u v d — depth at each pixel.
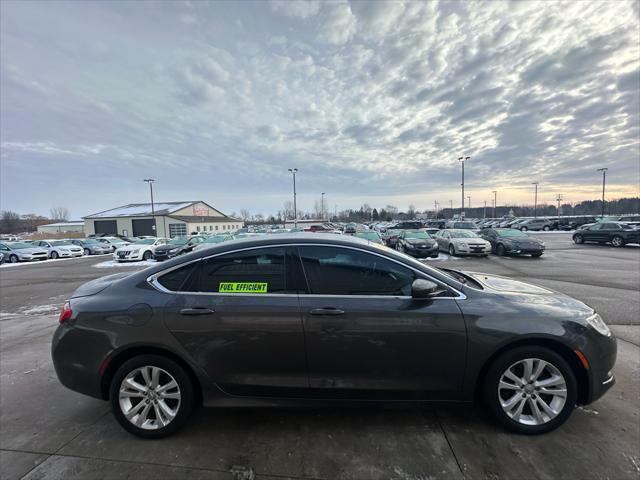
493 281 3.22
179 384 2.59
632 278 9.39
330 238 2.80
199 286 2.68
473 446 2.41
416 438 2.51
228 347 2.55
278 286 2.63
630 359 3.82
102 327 2.61
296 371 2.55
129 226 59.28
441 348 2.49
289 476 2.18
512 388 2.54
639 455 2.30
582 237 21.70
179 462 2.32
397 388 2.54
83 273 14.44
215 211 77.56
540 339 2.52
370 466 2.24
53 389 3.46
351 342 2.50
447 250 17.92
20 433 2.70
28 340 5.04
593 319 2.64
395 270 2.67
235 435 2.60
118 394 2.59
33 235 66.88
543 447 2.39
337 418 2.78
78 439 2.60
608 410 2.83
